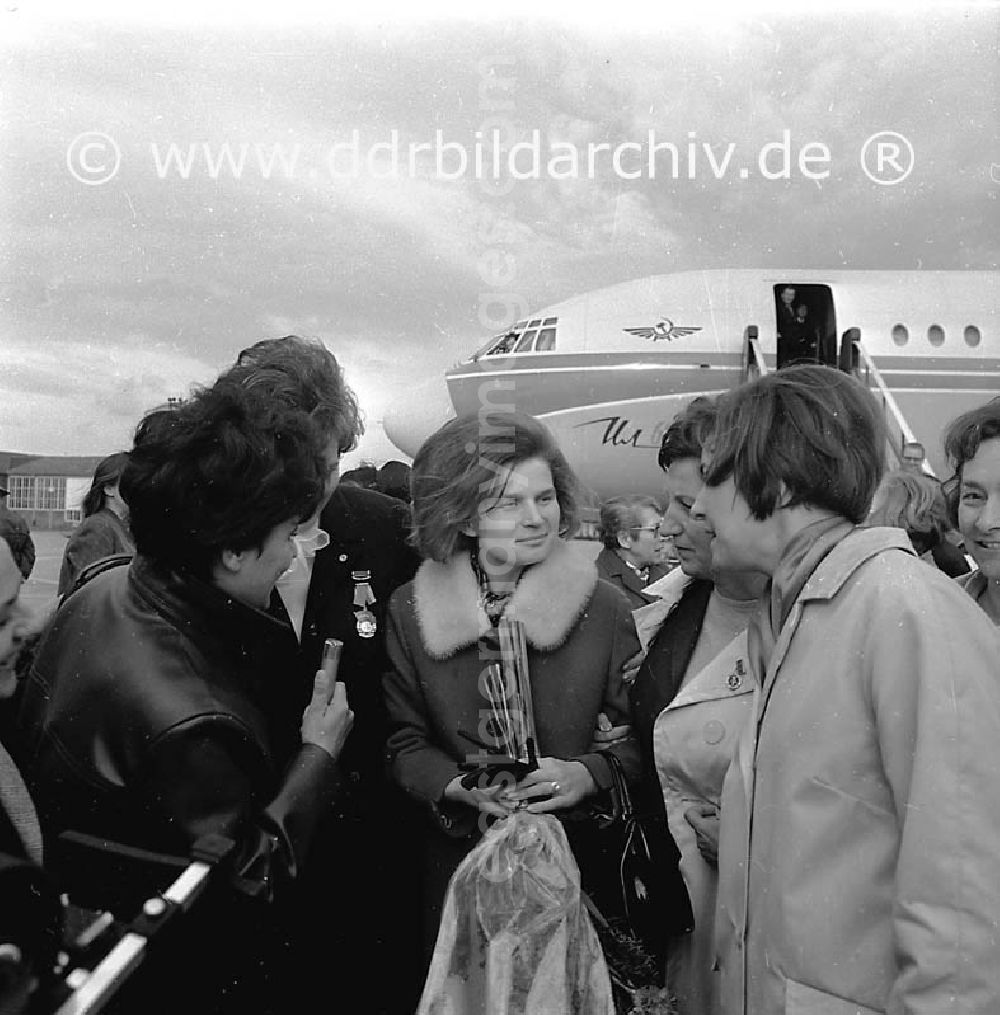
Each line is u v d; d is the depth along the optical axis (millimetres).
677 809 1420
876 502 2037
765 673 1232
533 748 1336
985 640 1020
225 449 1104
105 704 1071
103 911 1025
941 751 956
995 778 953
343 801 1459
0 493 2078
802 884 1058
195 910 1009
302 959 1310
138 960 902
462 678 1433
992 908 924
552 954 1234
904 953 948
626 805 1350
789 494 1154
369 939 1496
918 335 6195
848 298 6309
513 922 1240
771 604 1227
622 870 1347
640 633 1716
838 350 6199
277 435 1147
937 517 2020
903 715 996
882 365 6109
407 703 1480
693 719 1403
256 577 1172
